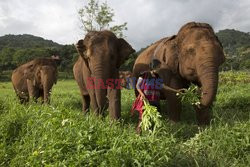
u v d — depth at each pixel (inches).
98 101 293.9
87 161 171.6
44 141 200.4
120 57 314.2
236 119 298.8
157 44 377.7
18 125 252.7
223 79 759.7
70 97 652.7
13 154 208.1
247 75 842.8
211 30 289.1
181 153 201.9
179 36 298.5
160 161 173.9
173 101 303.9
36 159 183.2
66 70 2433.6
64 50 2731.3
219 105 406.3
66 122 221.9
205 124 285.7
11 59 3065.9
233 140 209.5
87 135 195.0
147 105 231.0
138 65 397.4
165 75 306.7
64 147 187.3
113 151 174.7
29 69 503.5
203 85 260.8
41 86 500.7
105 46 301.0
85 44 317.7
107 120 276.7
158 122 219.6
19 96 561.9
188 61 282.0
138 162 166.1
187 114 367.2
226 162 192.2
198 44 275.0
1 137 235.0
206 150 210.1
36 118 250.7
